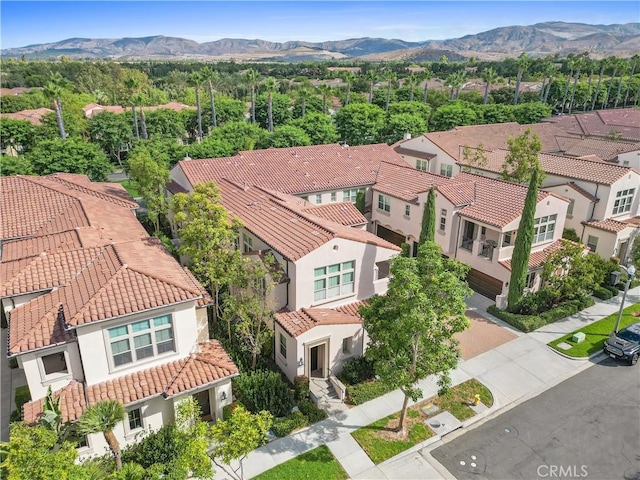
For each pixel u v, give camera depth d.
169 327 17.78
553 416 19.70
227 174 38.09
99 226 26.05
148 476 15.44
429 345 16.56
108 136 67.44
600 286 31.45
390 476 16.59
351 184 39.34
